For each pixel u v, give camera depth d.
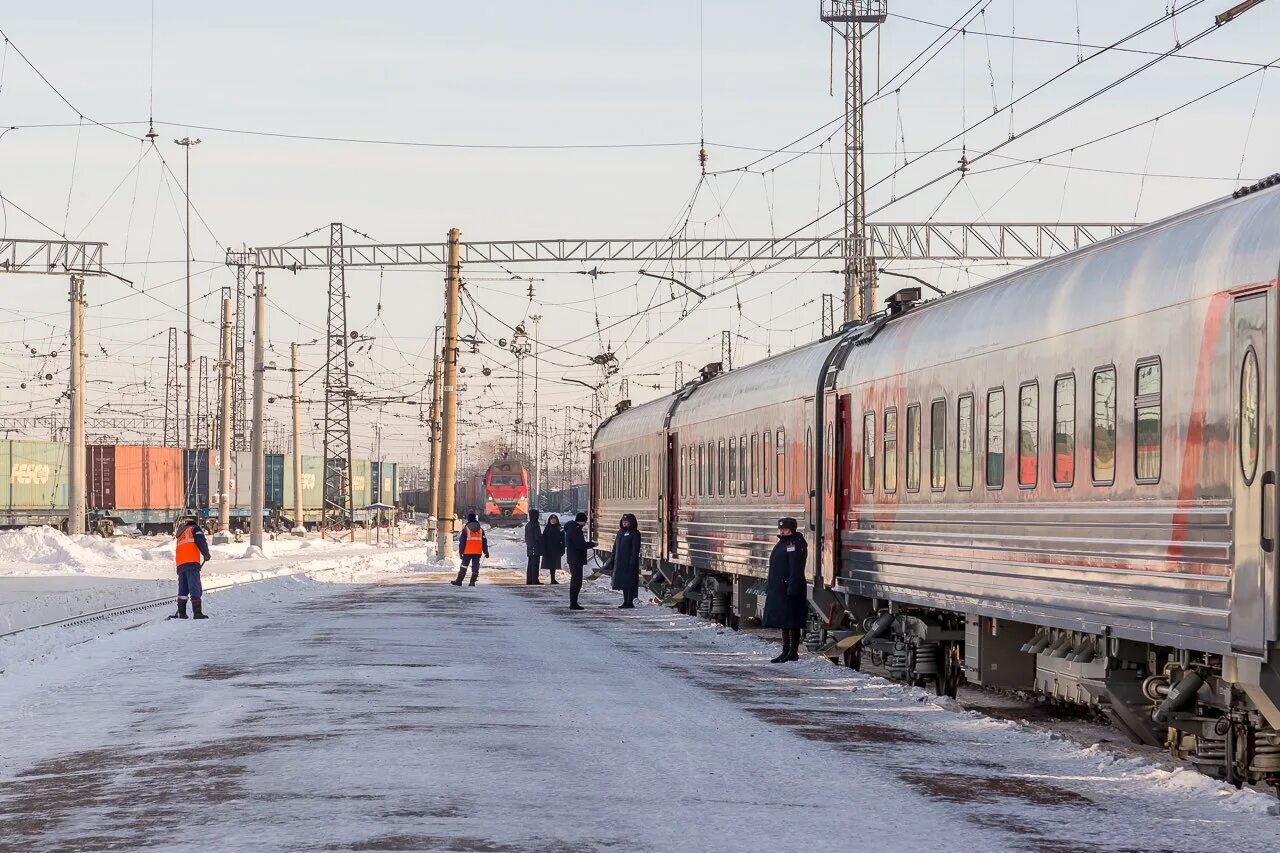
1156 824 11.53
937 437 20.55
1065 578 16.42
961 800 12.49
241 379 110.50
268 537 100.75
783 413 28.11
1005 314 18.38
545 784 12.96
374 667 23.34
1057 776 13.74
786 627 25.56
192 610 35.94
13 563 63.16
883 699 20.09
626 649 27.38
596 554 55.16
